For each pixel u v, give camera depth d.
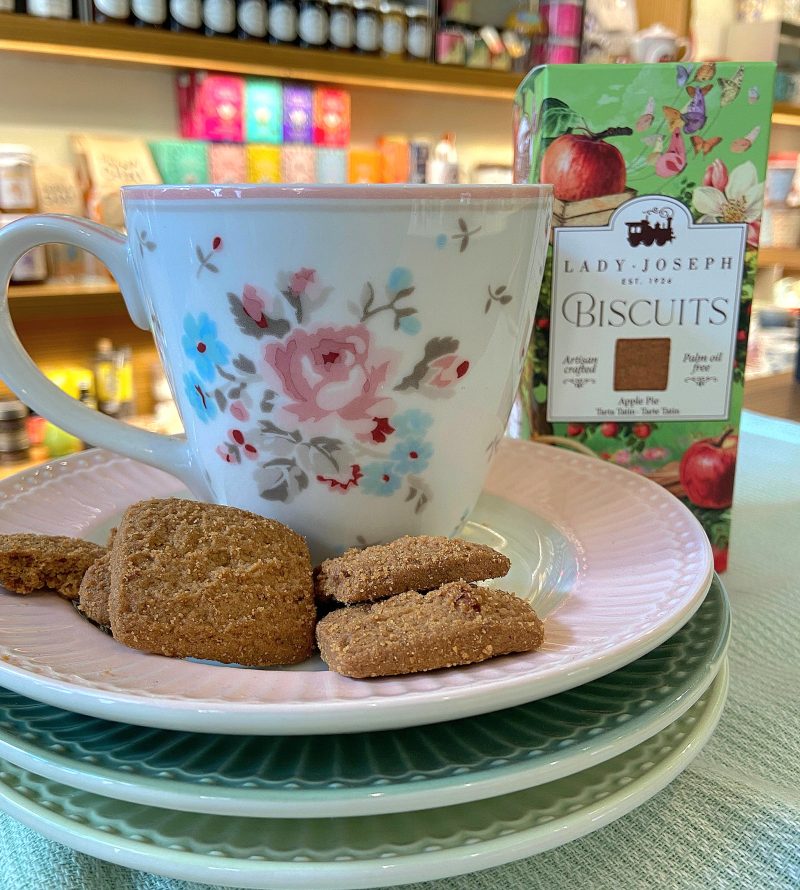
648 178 0.23
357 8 0.78
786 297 1.20
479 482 0.21
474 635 0.13
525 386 0.27
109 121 0.79
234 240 0.16
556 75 0.23
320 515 0.19
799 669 0.19
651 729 0.13
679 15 1.15
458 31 0.85
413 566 0.15
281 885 0.11
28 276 0.69
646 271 0.24
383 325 0.17
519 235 0.17
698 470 0.25
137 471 0.25
